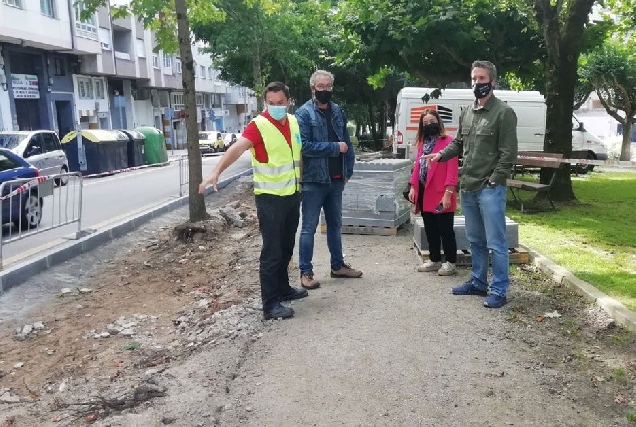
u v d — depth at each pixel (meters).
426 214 6.36
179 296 7.19
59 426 4.04
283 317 5.22
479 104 5.37
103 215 12.77
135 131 28.42
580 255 7.27
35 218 10.50
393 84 34.59
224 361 4.52
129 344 5.65
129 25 38.81
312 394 3.87
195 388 4.16
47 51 29.61
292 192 5.26
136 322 6.31
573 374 4.12
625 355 4.41
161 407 3.95
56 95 30.81
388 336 4.71
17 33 24.86
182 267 8.52
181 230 10.06
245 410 3.74
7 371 5.24
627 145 29.69
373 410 3.65
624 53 27.38
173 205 13.88
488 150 5.28
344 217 8.53
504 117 5.17
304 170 5.79
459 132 5.71
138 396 4.23
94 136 23.73
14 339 5.98
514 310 5.30
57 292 7.52
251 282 6.87
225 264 8.25
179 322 6.12
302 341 4.69
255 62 24.48
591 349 4.52
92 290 7.65
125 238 10.55
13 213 9.73
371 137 44.47
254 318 5.36
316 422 3.56
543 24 11.66
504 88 30.70
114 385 4.65
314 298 5.72
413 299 5.58
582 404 3.73
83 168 23.55
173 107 50.66
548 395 3.82
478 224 5.54
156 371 4.72
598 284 5.92
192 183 10.65
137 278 8.14
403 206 8.81
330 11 23.12
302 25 26.78
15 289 7.31
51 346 5.79
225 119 68.81
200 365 4.53
